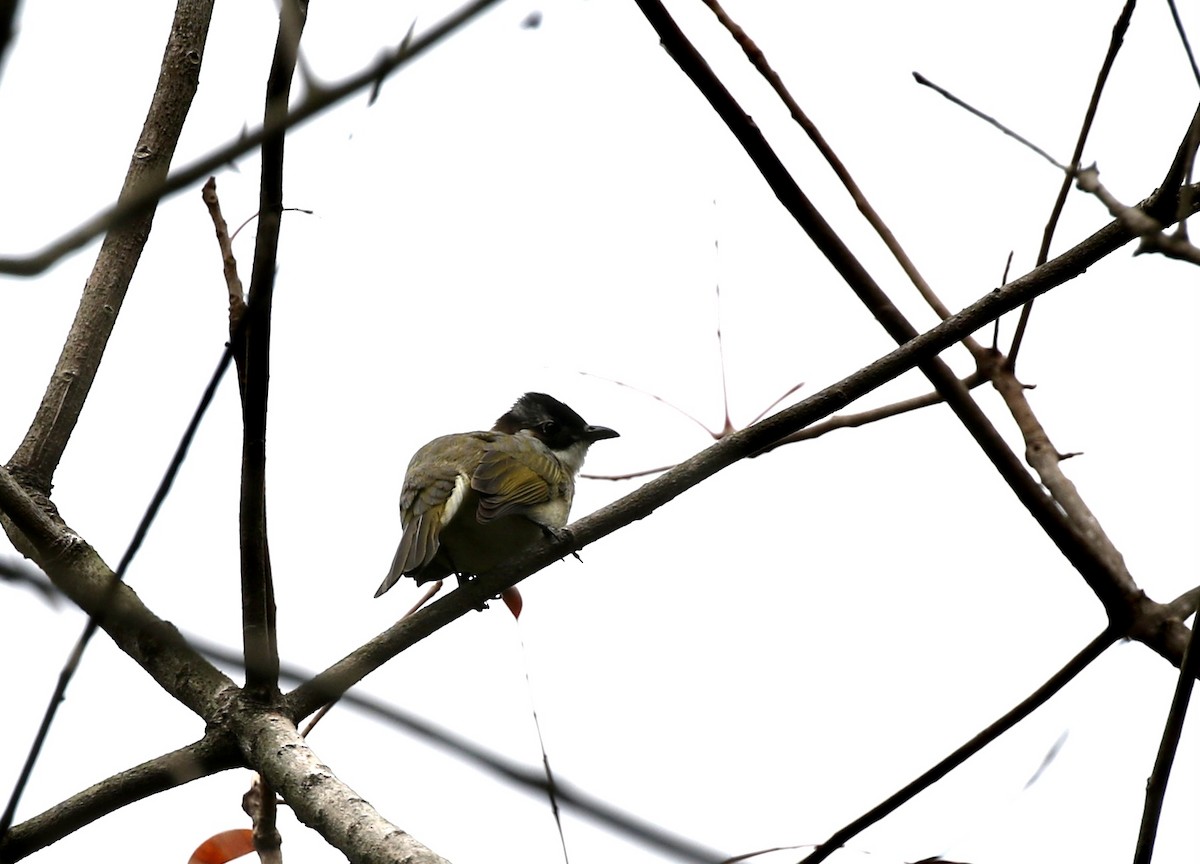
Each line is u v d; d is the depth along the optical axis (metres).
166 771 7.10
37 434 8.87
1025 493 8.11
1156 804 6.34
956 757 6.82
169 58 9.47
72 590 5.20
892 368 8.34
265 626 7.20
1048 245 8.91
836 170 9.54
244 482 7.06
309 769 6.58
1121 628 7.50
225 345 4.91
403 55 3.33
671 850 3.68
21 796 5.53
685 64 8.48
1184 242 5.94
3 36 2.70
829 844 6.49
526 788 3.65
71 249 3.37
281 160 6.00
